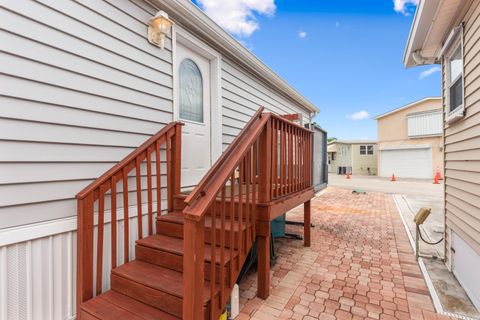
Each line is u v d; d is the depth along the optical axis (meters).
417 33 3.20
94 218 2.26
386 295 2.52
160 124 2.89
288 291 2.59
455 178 2.96
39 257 1.89
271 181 2.54
